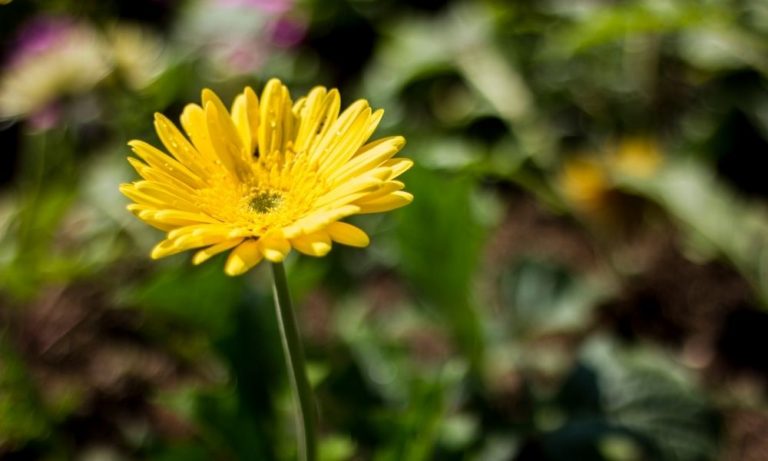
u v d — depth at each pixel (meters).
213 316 0.62
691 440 0.59
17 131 1.01
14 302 0.80
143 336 0.76
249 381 0.60
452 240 0.62
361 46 1.02
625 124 0.91
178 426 0.71
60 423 0.69
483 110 0.86
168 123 0.47
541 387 0.69
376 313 0.75
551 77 0.94
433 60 0.89
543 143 0.83
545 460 0.60
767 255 0.70
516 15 0.95
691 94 0.90
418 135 0.85
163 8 0.97
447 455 0.59
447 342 0.73
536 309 0.68
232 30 0.91
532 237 0.83
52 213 0.81
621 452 0.60
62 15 0.83
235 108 0.48
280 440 0.59
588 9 0.90
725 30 0.81
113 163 0.84
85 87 0.77
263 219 0.44
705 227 0.72
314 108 0.48
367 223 0.77
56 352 0.76
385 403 0.62
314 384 0.58
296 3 0.94
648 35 0.92
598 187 0.78
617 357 0.63
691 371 0.71
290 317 0.45
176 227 0.44
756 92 0.85
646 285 0.75
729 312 0.73
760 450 0.66
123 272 0.81
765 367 0.71
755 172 0.82
